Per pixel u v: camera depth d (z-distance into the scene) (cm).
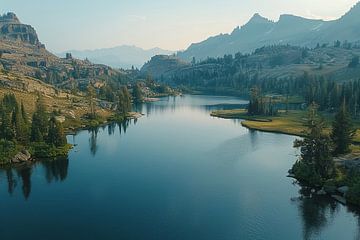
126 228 7875
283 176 10931
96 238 7488
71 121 19250
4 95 19300
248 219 8225
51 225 8031
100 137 16588
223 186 10169
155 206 8931
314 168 10375
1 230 7794
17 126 13900
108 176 11088
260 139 15888
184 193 9700
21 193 9819
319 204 8912
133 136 16788
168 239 7431
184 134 17175
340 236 7488
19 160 12544
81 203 9156
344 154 11781
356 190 8819
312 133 10675
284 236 7512
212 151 13838
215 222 8112
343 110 12094
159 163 12356
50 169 11831
